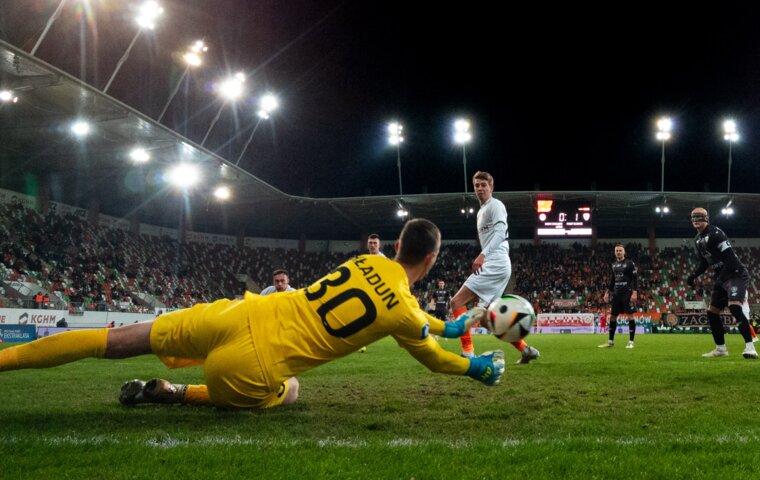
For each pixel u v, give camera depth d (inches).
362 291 128.1
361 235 1796.3
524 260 1649.9
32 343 132.3
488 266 264.5
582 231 1401.3
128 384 165.6
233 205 1523.1
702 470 99.3
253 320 128.8
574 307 1450.5
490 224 272.1
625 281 474.6
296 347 127.9
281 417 148.3
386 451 111.3
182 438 122.0
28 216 1199.6
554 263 1628.9
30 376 250.4
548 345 542.0
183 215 1617.9
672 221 1612.9
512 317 141.9
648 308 1471.5
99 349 132.4
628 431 133.3
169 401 164.4
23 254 1093.1
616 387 198.4
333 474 95.7
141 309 1215.6
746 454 109.0
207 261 1621.6
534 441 121.1
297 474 95.5
